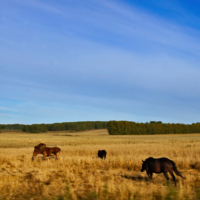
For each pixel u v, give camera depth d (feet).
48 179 37.06
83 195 27.63
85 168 49.19
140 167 50.24
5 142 180.86
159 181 37.40
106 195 27.32
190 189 30.83
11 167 49.73
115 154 78.89
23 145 152.76
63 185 32.91
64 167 47.24
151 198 26.50
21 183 34.17
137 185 33.55
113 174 42.88
